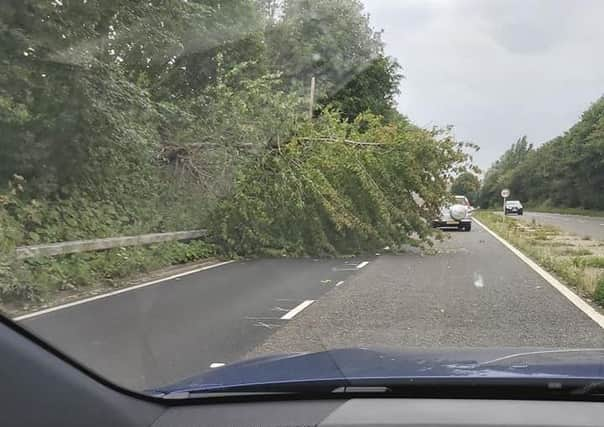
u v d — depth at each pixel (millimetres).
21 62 13547
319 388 3285
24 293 9969
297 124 18359
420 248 20438
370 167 18625
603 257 17625
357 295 11117
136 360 6355
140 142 15578
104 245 13086
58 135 14805
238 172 17625
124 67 16125
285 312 9461
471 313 9414
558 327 8430
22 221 13023
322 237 17781
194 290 11609
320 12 25828
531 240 24797
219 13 19562
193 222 17719
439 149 19219
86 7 13695
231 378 3455
